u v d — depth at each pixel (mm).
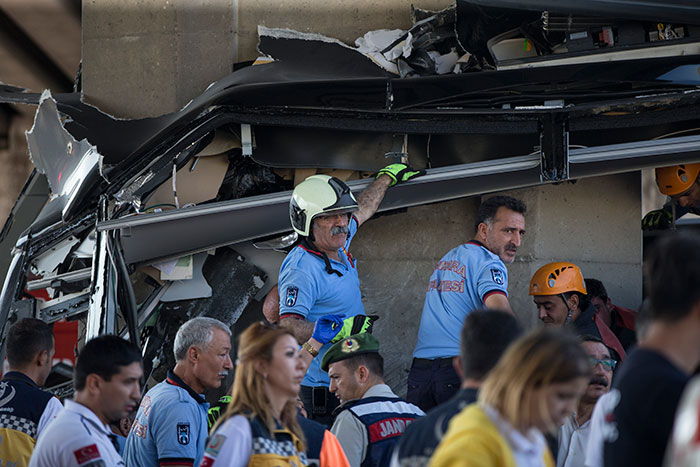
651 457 6312
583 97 15320
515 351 6406
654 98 14969
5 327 16312
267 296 17250
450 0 17594
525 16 15141
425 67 16922
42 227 16562
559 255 17719
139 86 18297
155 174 16141
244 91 15461
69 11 30625
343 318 14078
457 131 16000
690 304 6535
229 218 16016
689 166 17047
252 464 8133
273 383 8453
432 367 14164
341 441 10828
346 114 15906
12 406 12000
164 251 16016
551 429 6336
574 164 15766
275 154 16500
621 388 6586
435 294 14492
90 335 15586
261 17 18094
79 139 16641
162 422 11984
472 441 6219
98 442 9508
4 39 32000
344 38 17766
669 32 14812
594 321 15742
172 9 18109
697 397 3785
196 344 12414
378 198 15680
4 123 35719
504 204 14289
